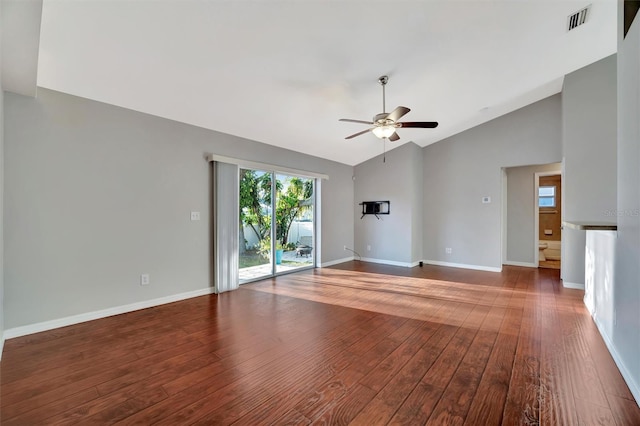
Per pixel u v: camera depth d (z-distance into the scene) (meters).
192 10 2.19
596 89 4.11
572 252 4.47
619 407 1.75
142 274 3.51
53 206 2.88
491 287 4.52
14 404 1.77
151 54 2.59
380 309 3.51
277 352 2.44
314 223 6.16
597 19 3.07
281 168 5.23
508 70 3.92
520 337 2.71
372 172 6.80
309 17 2.42
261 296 4.05
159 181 3.65
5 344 2.54
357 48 2.91
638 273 1.80
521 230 6.23
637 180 1.83
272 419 1.65
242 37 2.54
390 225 6.52
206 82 3.11
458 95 4.42
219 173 4.20
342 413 1.70
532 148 5.26
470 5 2.61
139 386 1.96
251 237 4.88
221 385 1.97
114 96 3.15
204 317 3.24
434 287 4.53
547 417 1.66
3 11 1.79
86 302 3.09
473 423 1.61
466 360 2.30
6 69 2.33
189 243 3.96
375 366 2.21
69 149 2.98
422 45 3.05
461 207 6.10
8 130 2.62
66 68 2.64
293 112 4.08
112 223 3.27
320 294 4.15
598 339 2.66
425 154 6.60
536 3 2.73
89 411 1.71
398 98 4.16
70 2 1.99
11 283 2.65
